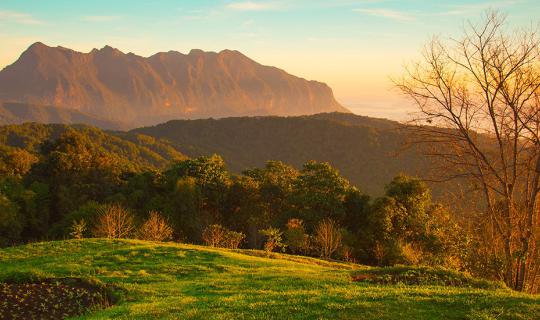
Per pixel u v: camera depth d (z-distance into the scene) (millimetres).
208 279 23391
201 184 72125
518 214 18328
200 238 62688
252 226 71375
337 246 49375
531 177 18406
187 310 14945
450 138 18625
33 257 30422
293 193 65750
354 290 16781
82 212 59750
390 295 15125
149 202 70062
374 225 55406
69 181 76125
